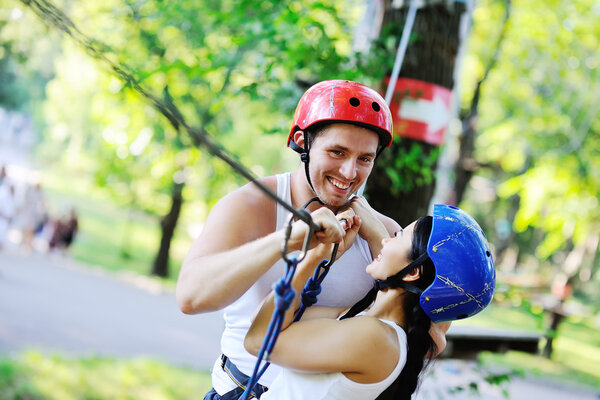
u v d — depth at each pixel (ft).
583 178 39.09
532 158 41.65
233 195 7.96
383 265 7.77
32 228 57.26
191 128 5.00
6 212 53.11
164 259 62.18
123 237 86.43
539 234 87.51
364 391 7.25
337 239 6.79
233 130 45.96
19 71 91.40
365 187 13.42
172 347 32.60
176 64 16.08
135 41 27.17
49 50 50.19
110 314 37.19
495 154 43.16
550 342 43.09
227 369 8.48
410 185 13.32
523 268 92.73
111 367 26.04
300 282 7.27
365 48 14.57
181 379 26.50
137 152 44.55
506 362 38.24
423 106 13.51
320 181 7.61
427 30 13.66
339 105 7.37
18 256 52.39
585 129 38.60
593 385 36.88
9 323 30.12
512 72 40.27
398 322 7.74
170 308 43.93
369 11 15.24
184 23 23.22
